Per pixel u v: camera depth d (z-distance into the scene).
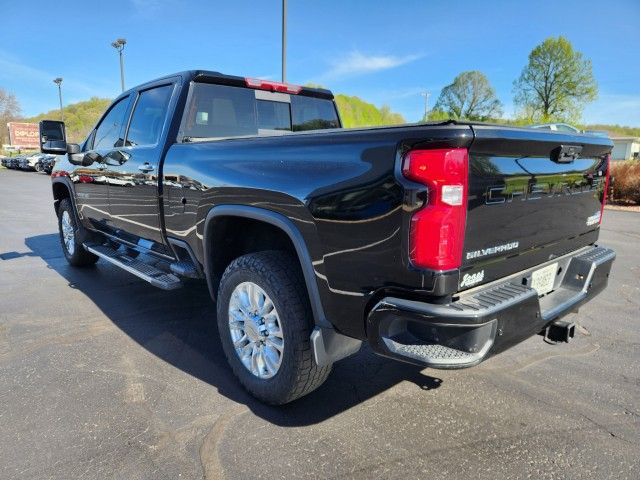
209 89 3.47
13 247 6.81
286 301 2.33
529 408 2.58
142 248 3.87
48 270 5.45
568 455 2.19
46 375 2.90
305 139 2.23
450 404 2.62
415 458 2.16
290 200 2.25
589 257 2.73
